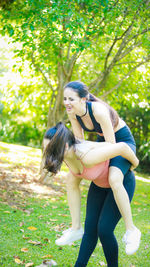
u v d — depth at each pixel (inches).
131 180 92.2
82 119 95.5
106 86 277.1
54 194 217.5
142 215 198.1
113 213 87.4
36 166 313.0
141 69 267.4
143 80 268.7
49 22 179.5
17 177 245.3
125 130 97.6
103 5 183.9
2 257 107.3
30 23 176.2
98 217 91.8
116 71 267.4
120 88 279.7
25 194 203.8
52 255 116.6
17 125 546.3
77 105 89.3
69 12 155.3
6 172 255.9
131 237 83.4
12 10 193.0
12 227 140.3
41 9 175.8
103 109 89.7
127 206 84.0
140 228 167.5
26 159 350.0
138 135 509.0
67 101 89.3
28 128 555.2
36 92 305.3
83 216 178.1
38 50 201.5
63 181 269.4
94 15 190.4
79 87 88.7
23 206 177.5
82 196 230.8
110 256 88.1
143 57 257.0
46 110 354.6
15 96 301.6
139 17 192.2
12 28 180.2
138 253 130.8
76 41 170.6
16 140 566.9
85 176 87.3
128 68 267.9
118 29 190.1
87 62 273.1
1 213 157.2
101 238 86.3
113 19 187.0
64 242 94.3
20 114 511.8
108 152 80.7
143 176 463.8
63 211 181.3
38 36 195.6
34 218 159.6
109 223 86.2
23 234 134.1
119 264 116.3
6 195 190.7
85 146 84.6
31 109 348.2
